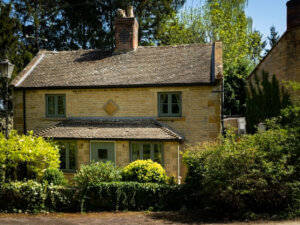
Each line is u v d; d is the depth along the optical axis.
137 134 13.73
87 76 16.03
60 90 15.77
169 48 17.34
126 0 30.27
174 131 14.37
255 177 8.12
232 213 8.93
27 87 15.89
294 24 14.76
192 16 29.50
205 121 14.11
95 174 11.12
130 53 17.45
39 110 16.05
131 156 13.91
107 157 14.08
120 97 15.12
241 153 8.36
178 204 10.19
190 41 28.81
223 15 27.77
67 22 32.09
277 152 8.38
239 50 28.19
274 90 16.00
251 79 17.89
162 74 15.12
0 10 21.59
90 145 14.22
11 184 10.63
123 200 10.45
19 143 11.15
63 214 10.16
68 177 14.42
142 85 14.60
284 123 11.16
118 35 17.73
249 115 18.06
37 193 10.50
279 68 15.69
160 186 10.32
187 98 14.31
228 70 27.98
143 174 11.01
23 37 29.08
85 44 31.25
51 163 11.84
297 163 8.43
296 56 14.77
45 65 17.78
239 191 8.02
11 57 21.64
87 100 15.52
